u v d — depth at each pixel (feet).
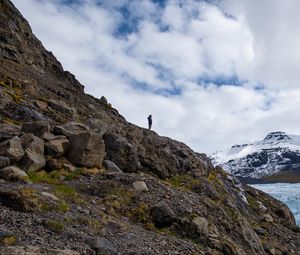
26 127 85.15
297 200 433.07
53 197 58.95
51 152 79.51
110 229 57.72
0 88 116.47
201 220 69.21
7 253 36.83
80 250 43.91
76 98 151.94
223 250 65.36
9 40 171.12
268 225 117.19
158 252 53.31
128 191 74.23
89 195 71.05
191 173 116.88
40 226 47.83
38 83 147.84
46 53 205.87
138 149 109.09
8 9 197.47
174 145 124.36
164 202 73.26
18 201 51.72
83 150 83.41
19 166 71.15
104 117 145.38
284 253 96.32
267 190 595.88
